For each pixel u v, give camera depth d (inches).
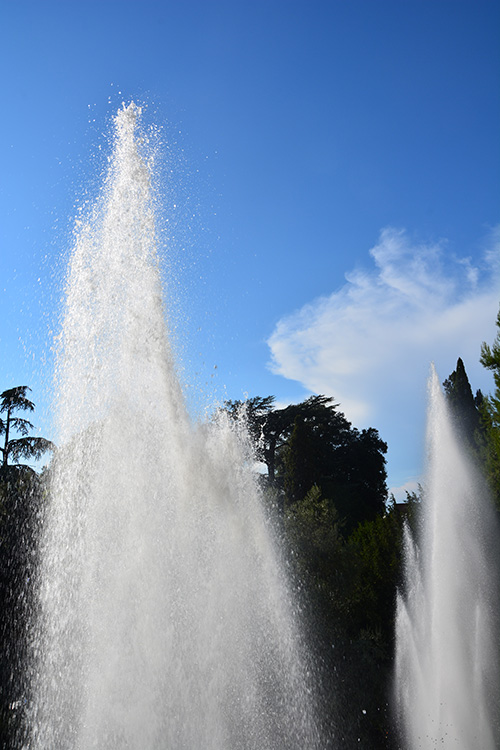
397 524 708.0
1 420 757.9
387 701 446.6
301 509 668.7
